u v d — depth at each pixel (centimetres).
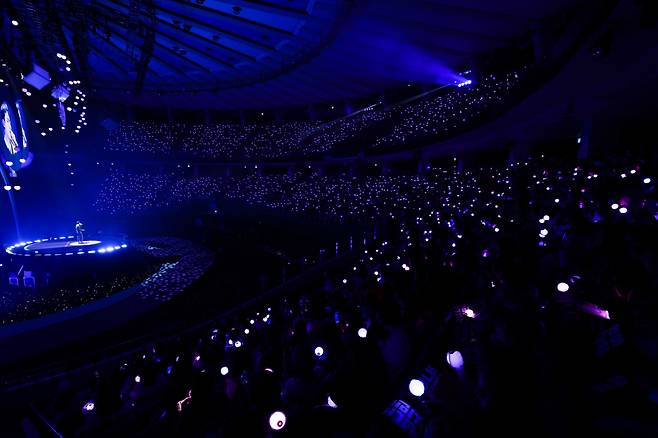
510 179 1670
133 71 2886
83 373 750
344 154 3738
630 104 1442
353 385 284
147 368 642
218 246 2281
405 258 809
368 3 1723
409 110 3238
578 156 1727
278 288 1280
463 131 2283
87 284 1452
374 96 3675
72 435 475
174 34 2170
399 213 1872
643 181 830
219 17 1941
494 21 1680
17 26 1214
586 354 257
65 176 3469
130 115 4334
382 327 368
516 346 275
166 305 1272
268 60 2667
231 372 448
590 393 234
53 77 1509
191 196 4044
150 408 458
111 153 3881
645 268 330
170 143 4400
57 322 1121
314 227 2577
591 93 1305
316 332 487
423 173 2772
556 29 1550
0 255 1606
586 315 302
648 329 234
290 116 4484
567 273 444
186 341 820
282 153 4294
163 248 2234
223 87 3269
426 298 490
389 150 3247
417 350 360
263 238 2391
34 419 516
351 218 2506
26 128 1375
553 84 1332
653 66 1007
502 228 817
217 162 4481
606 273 381
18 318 1142
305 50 2362
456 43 2078
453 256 685
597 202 803
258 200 3722
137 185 3959
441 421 247
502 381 246
